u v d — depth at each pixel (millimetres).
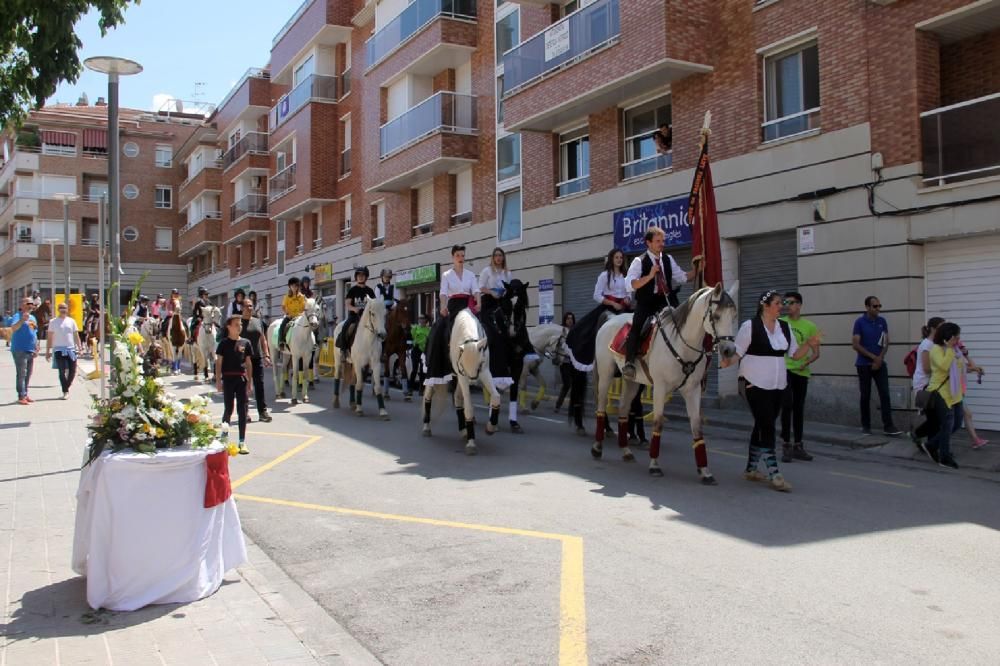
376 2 29094
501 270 12039
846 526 6867
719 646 4430
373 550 6363
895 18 12461
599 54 16906
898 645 4418
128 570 4910
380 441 11484
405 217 27656
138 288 5789
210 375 22453
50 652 4230
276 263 41094
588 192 18906
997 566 5789
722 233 15305
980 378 11266
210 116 52875
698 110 15977
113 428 5219
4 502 7516
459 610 5070
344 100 33094
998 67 12141
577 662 4270
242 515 7488
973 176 11594
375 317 13805
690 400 8711
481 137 23453
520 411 15203
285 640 4477
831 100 13391
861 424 12516
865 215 12805
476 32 23750
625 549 6230
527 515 7293
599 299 11281
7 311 65000
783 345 8406
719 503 7695
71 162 56062
